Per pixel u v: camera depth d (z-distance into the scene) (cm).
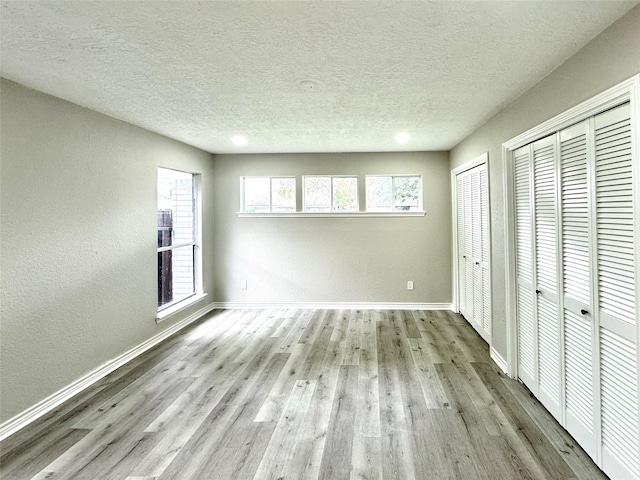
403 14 156
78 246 275
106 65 206
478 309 390
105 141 304
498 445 201
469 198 408
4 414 217
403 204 504
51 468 186
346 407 244
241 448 201
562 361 213
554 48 188
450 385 274
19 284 228
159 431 218
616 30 159
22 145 230
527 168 259
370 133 384
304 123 341
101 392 270
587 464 183
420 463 187
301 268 508
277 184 514
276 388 273
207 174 493
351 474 179
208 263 500
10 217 223
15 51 188
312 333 405
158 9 150
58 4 145
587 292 187
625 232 158
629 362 156
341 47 188
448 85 242
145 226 358
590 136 181
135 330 342
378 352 346
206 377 294
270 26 166
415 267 500
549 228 227
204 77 226
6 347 220
